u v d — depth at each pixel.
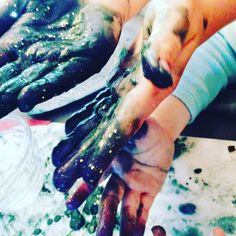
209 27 0.26
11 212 0.26
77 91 0.29
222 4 0.26
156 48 0.23
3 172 0.26
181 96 0.26
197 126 0.26
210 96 0.26
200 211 0.23
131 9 0.29
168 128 0.25
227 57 0.27
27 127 0.27
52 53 0.25
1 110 0.24
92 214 0.24
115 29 0.27
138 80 0.24
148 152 0.25
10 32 0.27
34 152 0.26
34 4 0.28
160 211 0.23
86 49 0.25
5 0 0.28
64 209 0.25
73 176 0.23
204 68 0.26
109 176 0.24
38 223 0.25
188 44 0.25
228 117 0.26
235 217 0.22
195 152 0.25
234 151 0.25
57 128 0.29
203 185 0.24
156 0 0.26
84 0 0.28
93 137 0.23
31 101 0.23
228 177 0.24
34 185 0.26
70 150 0.24
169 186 0.24
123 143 0.23
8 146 0.27
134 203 0.23
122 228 0.23
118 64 0.27
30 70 0.25
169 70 0.23
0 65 0.26
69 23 0.27
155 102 0.24
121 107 0.24
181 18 0.25
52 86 0.24
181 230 0.23
